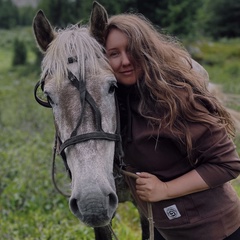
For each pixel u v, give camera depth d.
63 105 1.99
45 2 20.53
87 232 3.97
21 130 9.24
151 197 2.07
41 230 4.16
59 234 4.02
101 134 1.94
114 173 2.39
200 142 2.04
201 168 2.04
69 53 2.07
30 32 35.16
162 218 2.17
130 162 2.24
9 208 4.97
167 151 2.10
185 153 2.08
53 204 4.95
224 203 2.12
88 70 2.03
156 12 17.98
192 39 20.77
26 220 4.55
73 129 1.94
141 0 17.53
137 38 2.07
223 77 16.25
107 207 1.81
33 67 23.23
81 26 2.45
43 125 9.42
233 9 26.14
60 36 2.15
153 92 2.04
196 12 19.20
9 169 6.05
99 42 2.21
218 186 2.12
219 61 20.17
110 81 2.03
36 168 5.91
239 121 3.20
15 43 27.11
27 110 11.01
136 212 4.63
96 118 1.94
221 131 2.05
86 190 1.79
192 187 2.03
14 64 26.66
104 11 2.18
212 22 26.69
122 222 4.21
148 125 2.08
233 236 2.13
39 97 2.38
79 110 1.96
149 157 2.12
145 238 3.22
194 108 2.04
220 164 2.01
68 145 1.94
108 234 2.83
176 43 2.39
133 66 2.12
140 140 2.09
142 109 2.08
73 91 1.99
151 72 2.06
